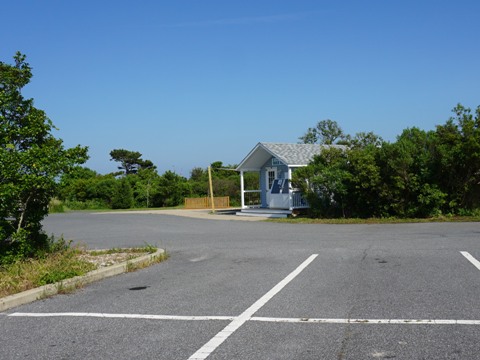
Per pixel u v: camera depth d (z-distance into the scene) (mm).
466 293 7027
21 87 10930
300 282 8297
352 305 6602
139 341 5414
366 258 10531
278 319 6078
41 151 9930
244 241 14867
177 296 7594
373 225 18875
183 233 18531
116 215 33281
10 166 9438
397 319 5863
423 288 7434
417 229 16375
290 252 11984
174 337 5512
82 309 6988
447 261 9734
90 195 49625
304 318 6074
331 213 23578
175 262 11227
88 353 5082
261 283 8352
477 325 5527
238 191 43812
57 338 5645
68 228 22594
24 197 10109
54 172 10055
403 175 20422
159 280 9039
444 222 18641
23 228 10344
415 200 20922
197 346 5168
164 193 47375
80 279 8797
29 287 8133
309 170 24156
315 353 4816
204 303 7051
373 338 5203
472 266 9117
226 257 11641
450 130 20750
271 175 30672
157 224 23812
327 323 5816
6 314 6879
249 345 5137
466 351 4723
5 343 5531
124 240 16562
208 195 45562
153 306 6992
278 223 22062
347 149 25750
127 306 7059
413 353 4719
